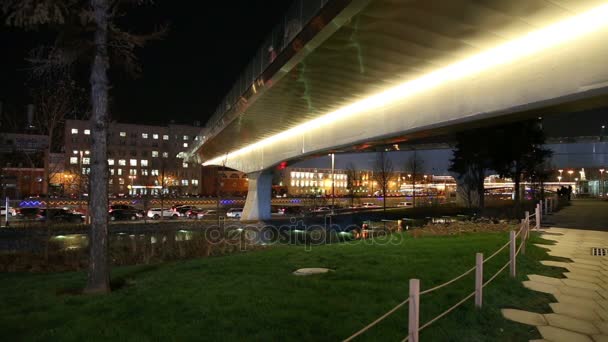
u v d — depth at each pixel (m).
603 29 9.79
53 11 8.73
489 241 14.97
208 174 111.62
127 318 7.00
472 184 36.34
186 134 112.19
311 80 16.48
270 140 37.69
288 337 5.95
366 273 10.08
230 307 7.40
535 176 36.94
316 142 26.73
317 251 15.16
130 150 106.50
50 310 7.73
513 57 12.12
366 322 6.52
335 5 10.33
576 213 28.78
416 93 16.45
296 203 88.19
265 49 17.30
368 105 20.14
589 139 48.75
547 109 11.85
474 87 13.55
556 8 9.60
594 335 6.36
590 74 10.00
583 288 8.97
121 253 18.33
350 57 13.56
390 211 43.44
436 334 6.03
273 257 13.95
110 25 9.96
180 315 7.08
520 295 8.33
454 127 15.49
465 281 9.07
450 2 9.53
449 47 12.29
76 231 28.42
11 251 20.33
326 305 7.43
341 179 145.12
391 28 11.10
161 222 36.19
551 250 13.41
